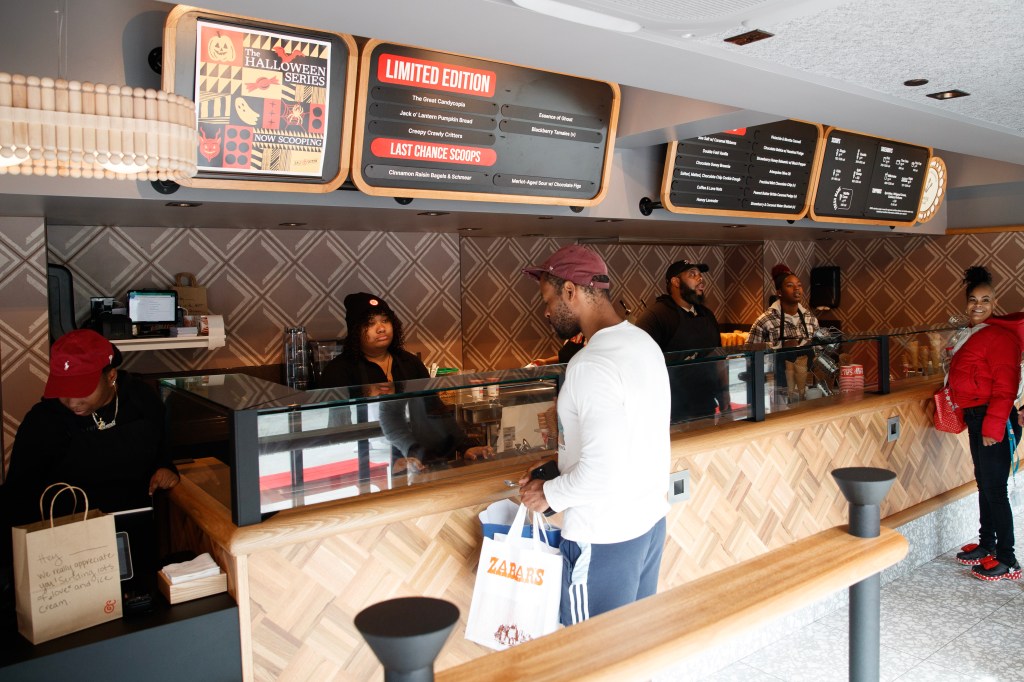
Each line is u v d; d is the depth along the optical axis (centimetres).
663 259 690
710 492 313
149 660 195
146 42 279
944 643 347
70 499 253
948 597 397
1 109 179
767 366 347
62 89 186
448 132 330
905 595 401
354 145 311
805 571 162
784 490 348
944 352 479
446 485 243
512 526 229
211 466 228
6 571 204
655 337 441
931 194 621
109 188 291
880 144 553
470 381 256
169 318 404
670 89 271
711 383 320
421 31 204
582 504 217
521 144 352
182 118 207
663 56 228
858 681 173
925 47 224
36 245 343
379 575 232
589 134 370
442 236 529
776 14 186
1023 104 309
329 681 224
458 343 542
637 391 216
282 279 470
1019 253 653
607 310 235
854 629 172
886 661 331
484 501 248
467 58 325
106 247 416
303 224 432
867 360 412
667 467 232
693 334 442
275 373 468
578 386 215
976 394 416
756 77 254
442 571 245
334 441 224
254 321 462
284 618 215
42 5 263
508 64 336
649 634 137
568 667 125
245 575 208
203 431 232
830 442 374
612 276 654
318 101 295
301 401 219
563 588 229
